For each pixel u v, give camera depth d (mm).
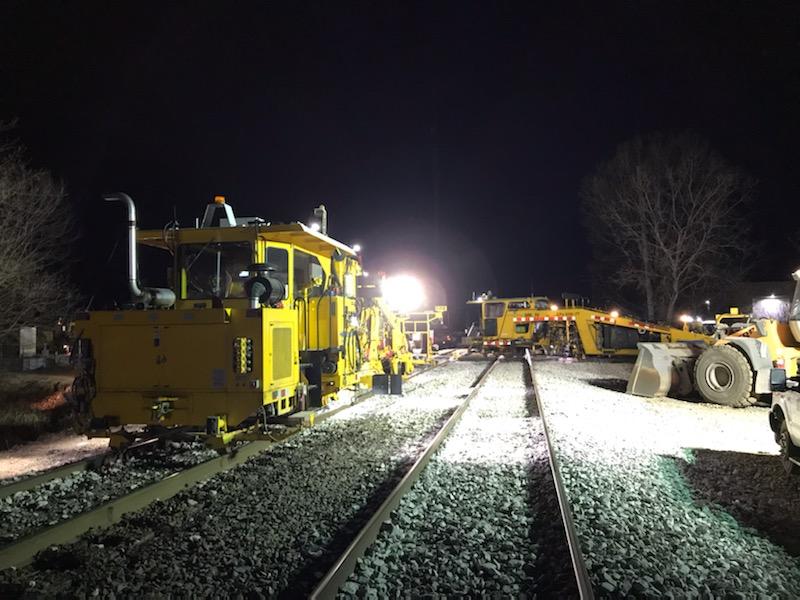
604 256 45594
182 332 8242
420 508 6543
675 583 4789
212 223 10281
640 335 29562
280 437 8602
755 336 15031
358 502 6906
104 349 8500
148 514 6512
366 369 13094
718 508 6711
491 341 34281
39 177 20656
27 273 20656
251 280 8570
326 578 4578
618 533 5766
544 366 25688
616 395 16078
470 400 14578
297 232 9594
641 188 40375
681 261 41188
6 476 8531
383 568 5066
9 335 25203
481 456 8938
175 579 4977
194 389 8172
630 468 8242
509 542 5641
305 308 10750
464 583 4824
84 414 8586
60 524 5773
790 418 7715
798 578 5004
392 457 8984
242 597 4684
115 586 4832
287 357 8852
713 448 9648
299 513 6535
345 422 11992
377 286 13320
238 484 7660
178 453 9328
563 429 10945
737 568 5094
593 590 4570
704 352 14570
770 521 6324
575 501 6754
